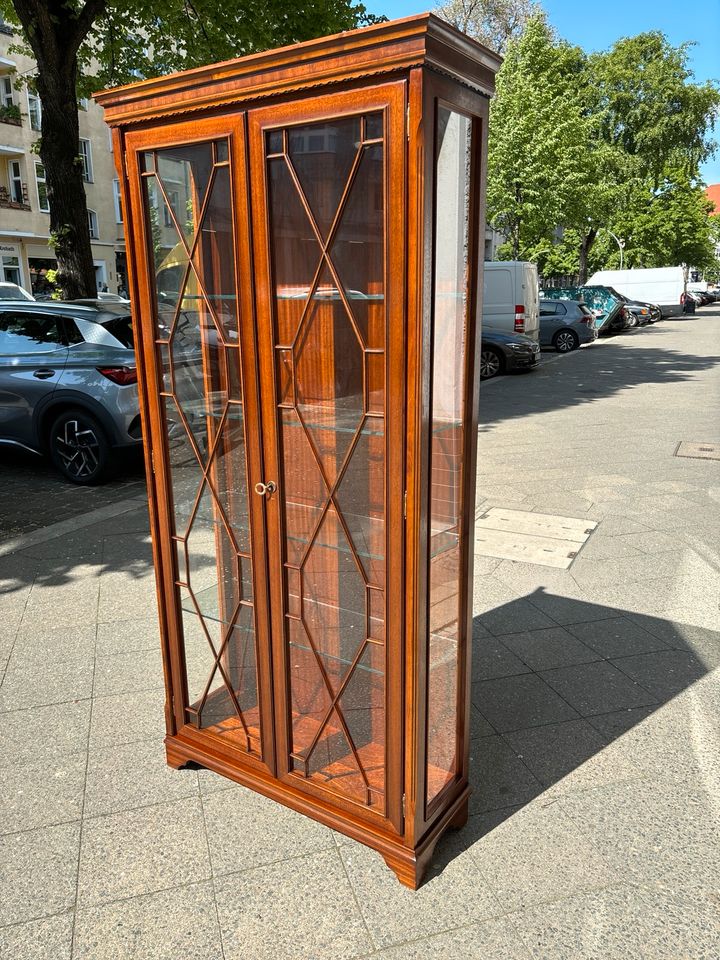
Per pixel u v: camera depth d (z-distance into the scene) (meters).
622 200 37.78
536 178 23.83
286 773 2.35
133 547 4.95
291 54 1.70
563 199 24.12
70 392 6.45
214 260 2.06
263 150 1.83
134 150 2.11
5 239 26.27
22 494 6.39
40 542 5.08
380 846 2.13
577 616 3.88
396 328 1.72
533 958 1.89
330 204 1.77
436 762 2.23
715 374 14.42
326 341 1.88
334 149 1.74
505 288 15.23
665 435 8.58
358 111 1.65
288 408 2.00
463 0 27.77
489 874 2.16
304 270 1.87
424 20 1.49
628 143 39.88
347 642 2.11
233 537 2.27
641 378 14.00
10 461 7.62
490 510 5.73
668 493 6.11
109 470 6.55
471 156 1.84
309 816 2.30
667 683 3.22
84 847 2.28
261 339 1.98
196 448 2.28
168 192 2.10
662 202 39.84
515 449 7.93
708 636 3.65
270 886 2.12
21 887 2.13
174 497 2.39
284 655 2.21
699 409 10.42
